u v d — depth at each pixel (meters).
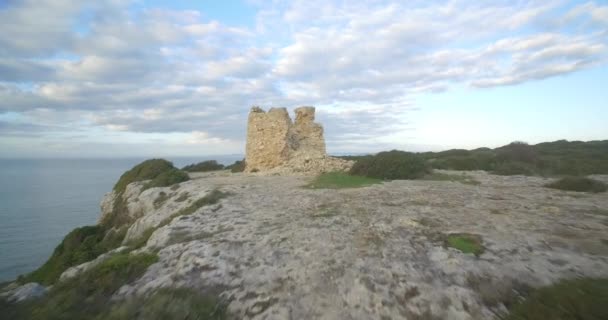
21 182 124.06
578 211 10.40
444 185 17.55
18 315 5.20
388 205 12.00
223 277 5.97
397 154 23.17
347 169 26.19
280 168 26.42
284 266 6.41
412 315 4.60
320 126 33.12
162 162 30.38
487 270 5.81
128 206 19.62
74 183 119.19
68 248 17.20
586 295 4.74
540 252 6.59
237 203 13.13
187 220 10.51
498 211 10.53
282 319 4.60
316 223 9.65
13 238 40.03
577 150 32.75
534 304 4.63
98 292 5.63
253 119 28.88
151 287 5.67
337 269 6.16
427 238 7.79
